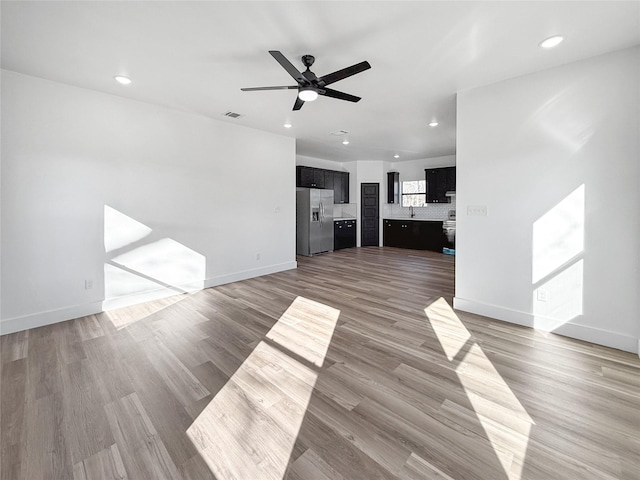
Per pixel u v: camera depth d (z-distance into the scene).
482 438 1.55
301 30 2.16
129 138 3.52
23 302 2.91
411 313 3.33
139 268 3.68
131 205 3.58
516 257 2.97
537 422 1.66
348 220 8.63
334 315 3.29
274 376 2.13
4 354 2.44
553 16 1.98
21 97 2.83
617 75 2.39
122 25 2.09
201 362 2.32
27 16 1.97
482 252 3.19
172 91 3.28
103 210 3.37
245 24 2.09
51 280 3.06
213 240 4.43
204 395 1.92
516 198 2.93
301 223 7.48
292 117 4.26
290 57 2.55
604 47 2.34
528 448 1.48
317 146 6.47
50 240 3.04
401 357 2.38
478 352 2.44
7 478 1.34
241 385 2.02
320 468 1.39
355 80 3.00
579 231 2.61
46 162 2.98
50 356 2.41
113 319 3.18
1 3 1.83
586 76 2.52
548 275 2.79
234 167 4.64
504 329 2.88
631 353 2.39
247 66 2.70
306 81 2.42
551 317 2.80
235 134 4.63
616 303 2.47
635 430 1.58
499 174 3.02
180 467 1.40
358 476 1.34
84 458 1.45
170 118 3.87
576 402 1.81
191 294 4.07
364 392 1.94
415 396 1.89
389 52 2.46
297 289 4.32
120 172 3.47
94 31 2.16
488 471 1.35
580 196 2.59
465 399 1.86
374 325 3.01
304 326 2.99
